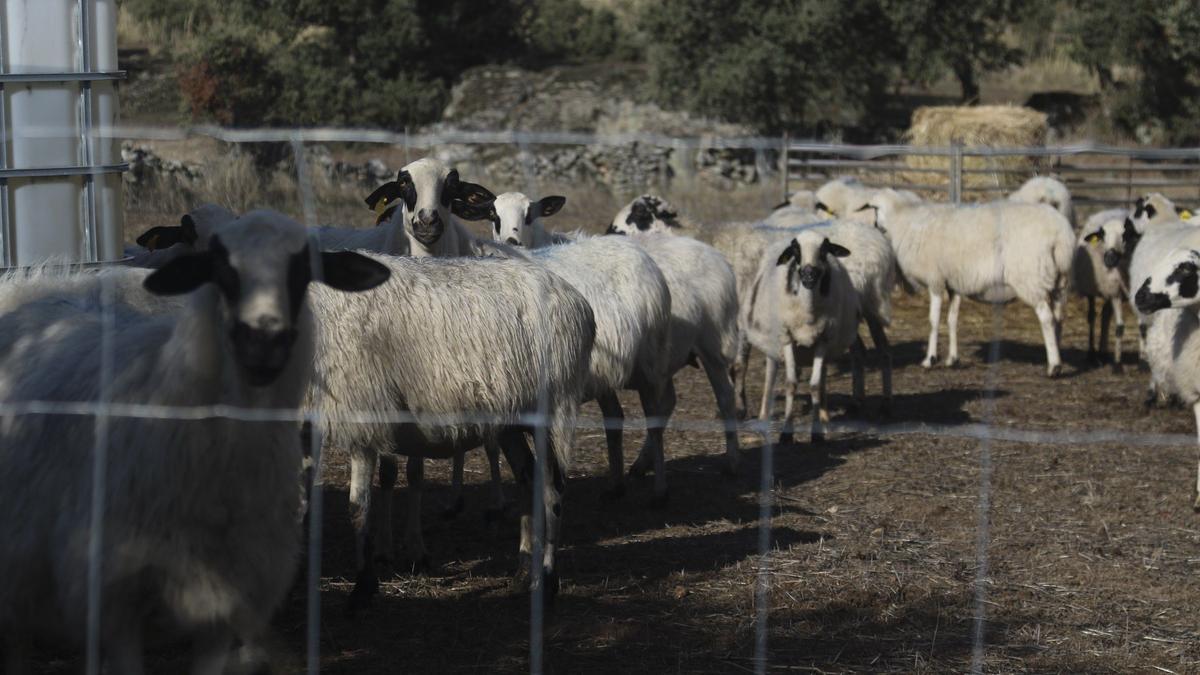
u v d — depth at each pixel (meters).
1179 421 10.08
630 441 9.20
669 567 6.42
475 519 7.27
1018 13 30.23
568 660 5.13
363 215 16.09
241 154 19.38
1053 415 10.31
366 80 29.62
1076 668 5.21
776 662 5.15
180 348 3.67
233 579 3.86
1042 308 11.91
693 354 8.46
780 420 10.24
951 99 32.38
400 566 6.30
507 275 5.74
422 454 5.81
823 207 14.03
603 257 7.23
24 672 4.25
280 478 3.86
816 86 27.83
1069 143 25.64
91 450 3.83
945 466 8.63
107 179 6.45
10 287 4.56
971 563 6.56
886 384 10.30
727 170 24.70
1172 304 7.61
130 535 3.73
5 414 4.01
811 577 6.28
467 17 33.12
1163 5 28.02
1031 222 11.81
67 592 3.79
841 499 7.81
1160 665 5.27
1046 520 7.38
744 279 10.40
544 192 21.92
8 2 6.09
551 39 34.44
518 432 5.94
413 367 5.46
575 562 6.50
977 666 5.07
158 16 30.36
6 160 6.14
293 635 5.30
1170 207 11.75
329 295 5.33
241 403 3.65
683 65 27.86
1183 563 6.66
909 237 12.65
